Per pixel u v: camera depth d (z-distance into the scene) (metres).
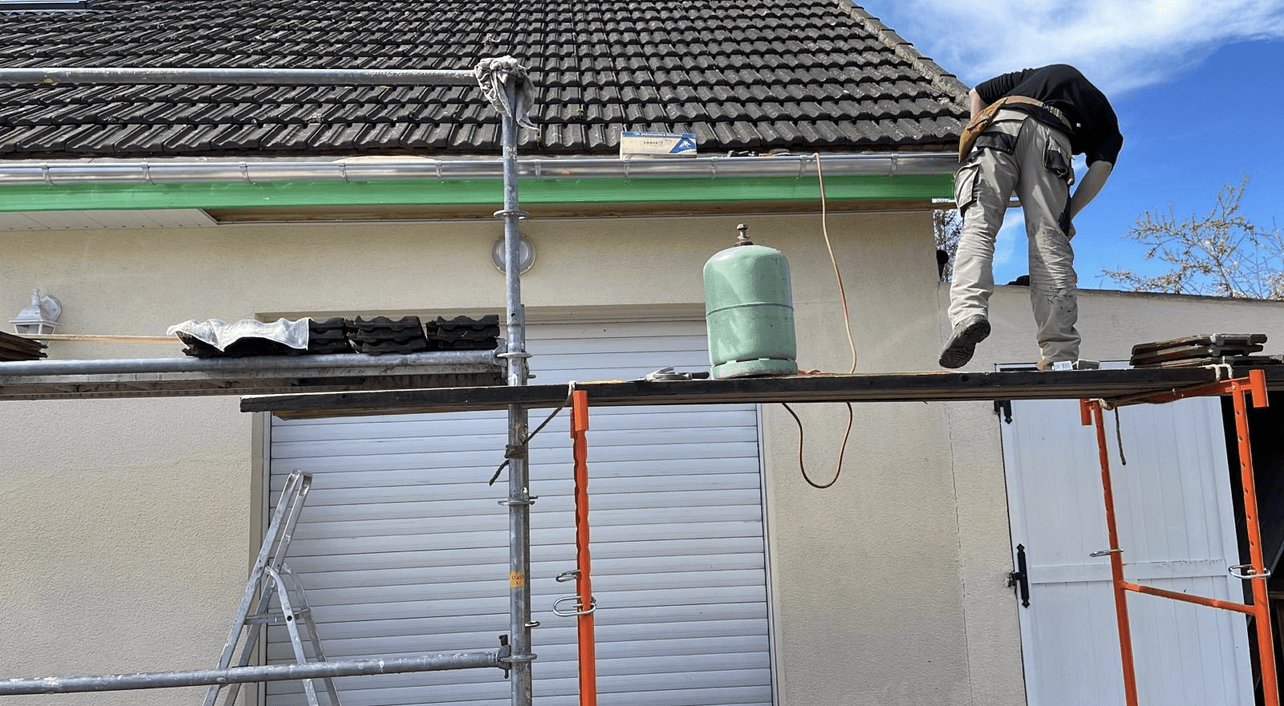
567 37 6.97
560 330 5.09
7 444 4.50
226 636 4.47
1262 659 3.01
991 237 3.63
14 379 3.19
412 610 4.83
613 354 5.09
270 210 4.68
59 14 7.64
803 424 4.79
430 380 3.62
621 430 5.04
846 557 4.71
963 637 4.71
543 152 4.57
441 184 4.44
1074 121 3.80
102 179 4.24
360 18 7.49
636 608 4.91
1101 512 4.89
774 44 6.77
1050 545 4.82
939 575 4.73
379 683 4.77
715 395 2.92
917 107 5.25
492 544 4.90
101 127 4.82
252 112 5.03
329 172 4.30
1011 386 2.95
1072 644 4.77
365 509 4.89
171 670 4.43
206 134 4.67
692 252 4.90
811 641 4.64
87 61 5.97
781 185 4.55
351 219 4.80
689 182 4.54
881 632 4.67
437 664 2.91
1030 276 3.72
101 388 3.62
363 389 3.62
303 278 4.75
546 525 4.93
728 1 8.13
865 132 4.79
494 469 4.96
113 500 4.52
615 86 5.77
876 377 2.86
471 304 4.79
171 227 4.72
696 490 5.01
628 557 4.94
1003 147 3.67
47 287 4.64
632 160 4.41
